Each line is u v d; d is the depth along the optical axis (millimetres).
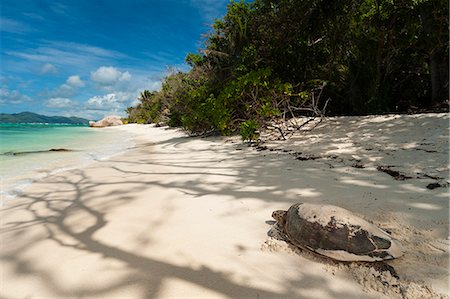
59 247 2730
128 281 2146
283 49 11922
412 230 2641
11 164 7602
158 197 4117
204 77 15547
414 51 11836
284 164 5621
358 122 8500
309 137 7945
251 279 2111
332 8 10398
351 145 6387
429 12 9266
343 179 4297
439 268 2068
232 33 13492
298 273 2160
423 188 3607
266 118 9430
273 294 1949
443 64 9859
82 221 3369
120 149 11234
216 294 1968
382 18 10500
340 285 2006
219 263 2330
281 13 11242
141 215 3455
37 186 5195
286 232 2570
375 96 11352
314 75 12148
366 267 2146
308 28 11305
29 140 15867
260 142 8547
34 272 2330
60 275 2266
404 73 12930
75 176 5941
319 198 3613
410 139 6016
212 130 13500
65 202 4172
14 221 3498
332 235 2250
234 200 3771
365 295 1895
